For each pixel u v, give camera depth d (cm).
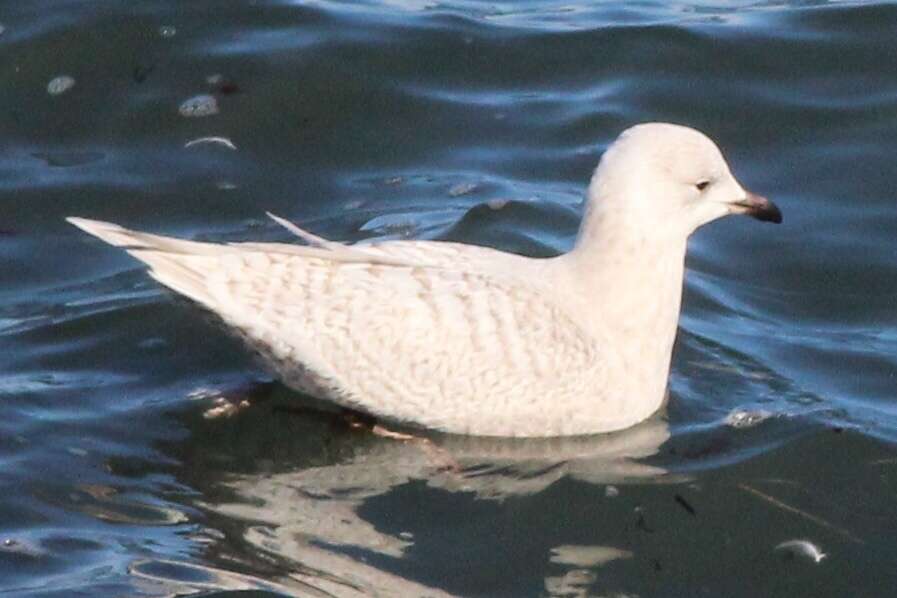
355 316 1188
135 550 1091
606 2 1891
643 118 1691
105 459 1195
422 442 1232
